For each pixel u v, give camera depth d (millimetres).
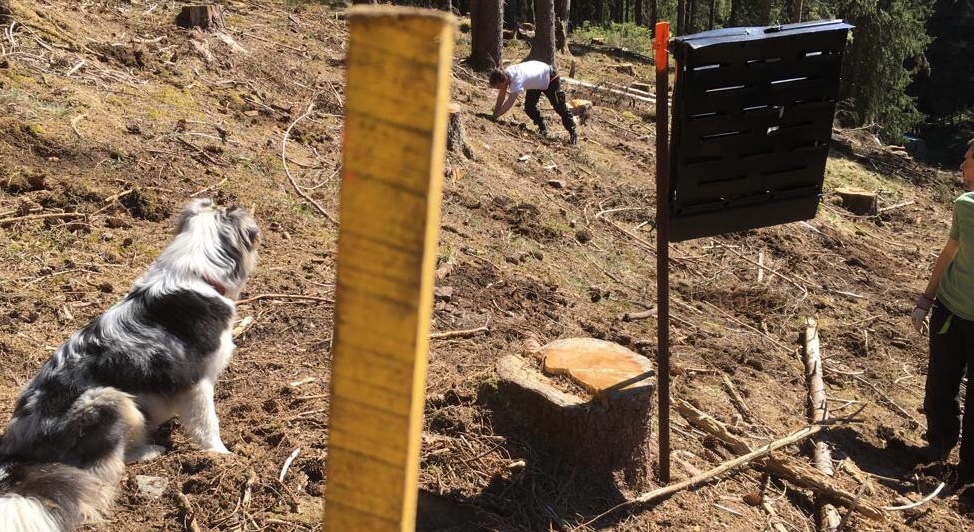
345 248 971
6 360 4730
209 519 3695
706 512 4438
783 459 4973
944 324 5469
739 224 4348
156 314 3891
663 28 3910
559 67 20969
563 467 4246
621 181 11555
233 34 12367
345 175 948
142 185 7043
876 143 21969
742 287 8602
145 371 3799
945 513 5121
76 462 3566
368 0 17594
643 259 8938
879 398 6742
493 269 7371
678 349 6785
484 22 16484
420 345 983
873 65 25812
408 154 921
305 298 6035
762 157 4180
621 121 15820
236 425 4473
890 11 25891
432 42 885
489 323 6266
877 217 13773
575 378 4344
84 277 5738
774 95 4047
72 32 9609
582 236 8945
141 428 3787
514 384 4391
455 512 3988
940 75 41969
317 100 10617
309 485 4059
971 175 5332
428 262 958
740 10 35844
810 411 6180
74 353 3721
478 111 13062
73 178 6793
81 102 7922
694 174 4102
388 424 1020
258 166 8102
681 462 4871
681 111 3975
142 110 8328
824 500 4871
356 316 991
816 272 9781
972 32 41438
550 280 7605
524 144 11922
